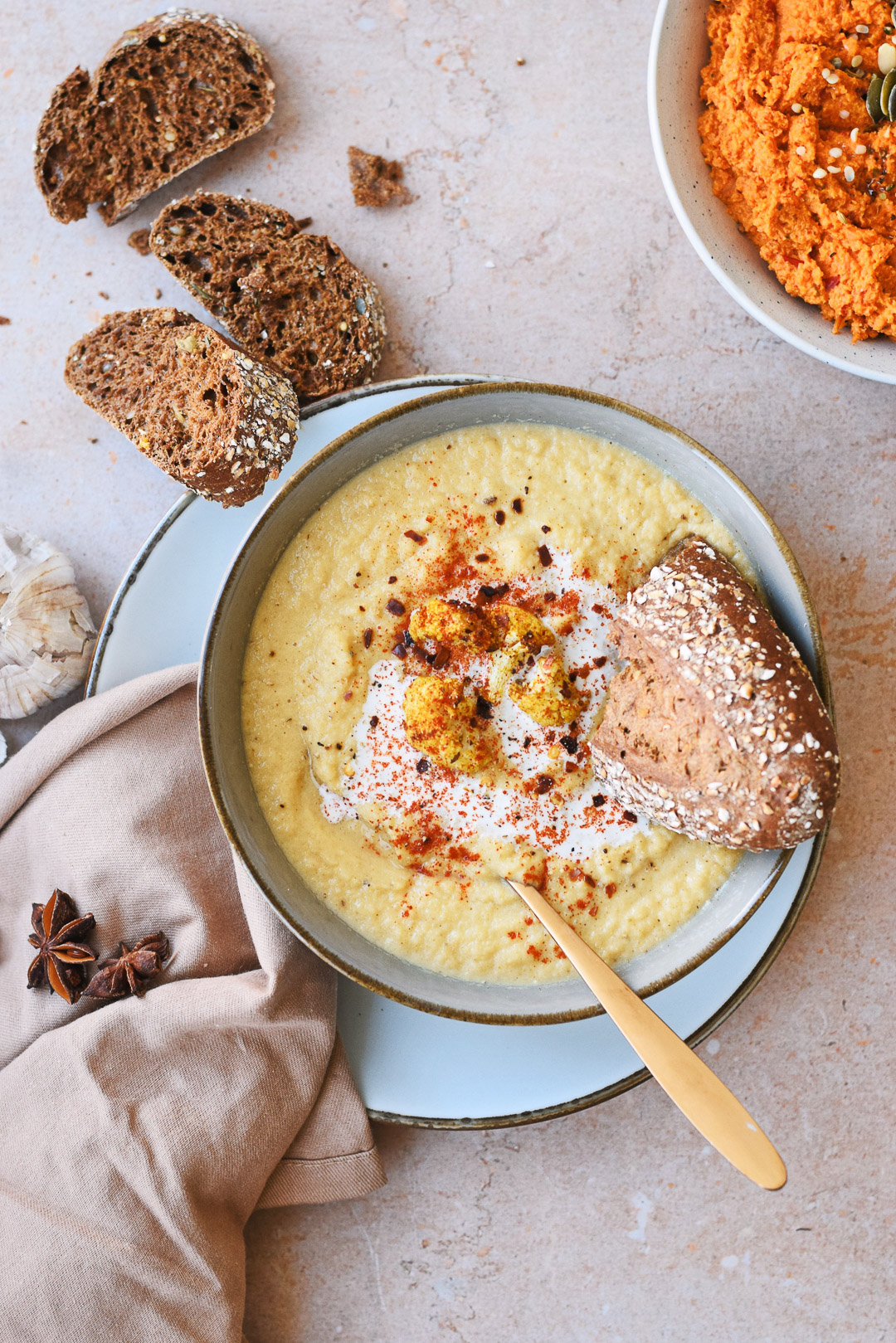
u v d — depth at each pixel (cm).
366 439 53
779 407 58
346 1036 56
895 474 58
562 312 59
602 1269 59
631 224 59
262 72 58
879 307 54
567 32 59
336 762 54
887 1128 58
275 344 58
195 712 56
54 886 57
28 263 59
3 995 58
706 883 54
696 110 55
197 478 54
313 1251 59
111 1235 54
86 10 59
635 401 58
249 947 56
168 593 56
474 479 55
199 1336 55
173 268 57
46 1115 55
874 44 54
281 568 55
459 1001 52
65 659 58
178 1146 55
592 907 54
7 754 59
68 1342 54
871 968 58
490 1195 59
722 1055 59
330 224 59
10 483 59
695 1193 59
